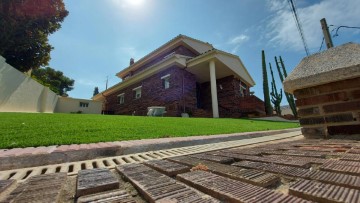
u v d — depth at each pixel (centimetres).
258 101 1602
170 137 431
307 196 86
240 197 87
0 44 1298
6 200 96
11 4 1320
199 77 1731
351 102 305
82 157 254
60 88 3584
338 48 359
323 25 758
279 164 152
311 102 346
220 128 650
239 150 246
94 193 108
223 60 1480
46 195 102
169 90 1481
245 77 1859
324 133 326
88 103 2253
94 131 450
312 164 146
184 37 1688
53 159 233
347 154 166
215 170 141
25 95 1202
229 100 1645
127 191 117
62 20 1677
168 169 152
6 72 1014
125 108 1962
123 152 288
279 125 999
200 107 1816
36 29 1503
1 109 990
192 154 248
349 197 80
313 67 353
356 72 290
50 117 678
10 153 225
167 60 1495
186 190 104
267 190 96
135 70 2225
